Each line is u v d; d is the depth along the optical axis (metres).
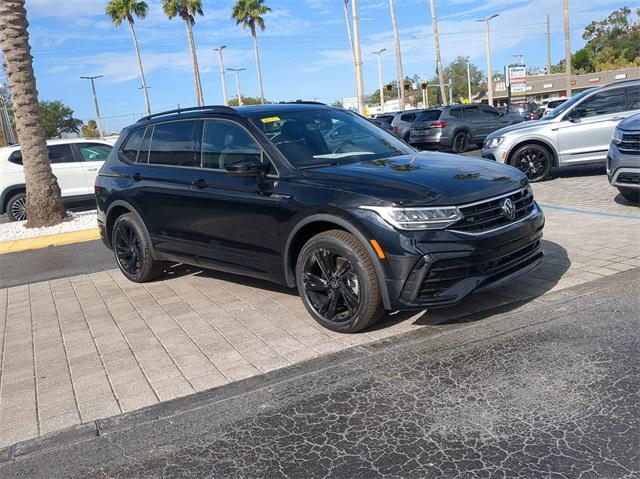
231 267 5.46
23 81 10.69
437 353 4.10
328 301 4.59
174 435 3.37
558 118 11.40
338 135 5.46
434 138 19.83
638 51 82.75
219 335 4.84
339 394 3.66
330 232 4.46
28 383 4.26
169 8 46.78
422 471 2.83
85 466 3.16
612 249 6.23
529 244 4.63
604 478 2.66
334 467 2.93
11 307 6.34
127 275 6.83
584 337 4.14
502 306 4.88
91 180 13.20
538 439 3.00
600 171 12.24
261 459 3.06
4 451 3.38
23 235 10.45
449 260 4.04
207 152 5.61
